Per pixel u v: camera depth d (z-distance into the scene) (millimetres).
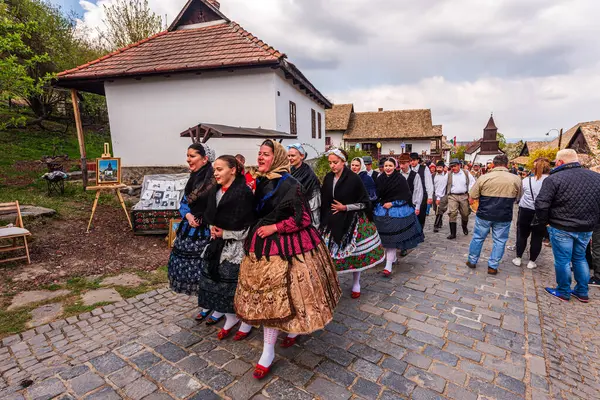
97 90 10367
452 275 4598
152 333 3037
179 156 9336
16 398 2203
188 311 3500
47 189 9086
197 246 2980
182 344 2855
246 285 2383
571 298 4082
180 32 10836
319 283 2389
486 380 2414
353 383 2365
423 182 5820
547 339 2996
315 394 2254
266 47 8672
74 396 2229
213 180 2812
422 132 30938
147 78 9125
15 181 9578
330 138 31703
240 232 2568
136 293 3967
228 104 8844
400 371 2506
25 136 14805
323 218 3588
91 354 2705
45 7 16344
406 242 4445
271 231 2322
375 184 4551
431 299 3785
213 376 2438
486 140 49875
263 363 2418
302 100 12047
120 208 8156
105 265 4832
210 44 9539
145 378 2412
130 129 9484
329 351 2752
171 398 2217
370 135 31891
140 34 17688
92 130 18625
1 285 4035
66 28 17438
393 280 4387
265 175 2443
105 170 6449
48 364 2582
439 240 6711
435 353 2738
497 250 4578
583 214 3764
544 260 5469
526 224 4980
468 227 8141
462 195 6777
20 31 8219
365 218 3691
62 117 17984
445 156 48750
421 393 2271
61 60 15672
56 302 3682
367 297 3832
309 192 3342
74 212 7383
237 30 9961
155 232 6215
